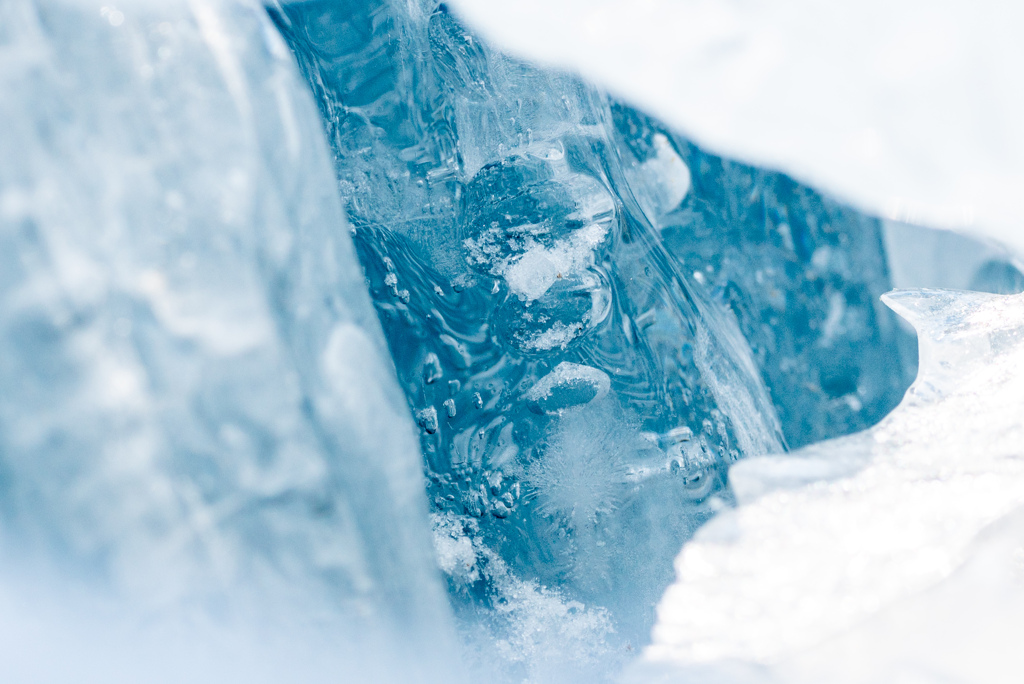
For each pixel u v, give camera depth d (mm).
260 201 527
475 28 595
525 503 573
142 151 523
